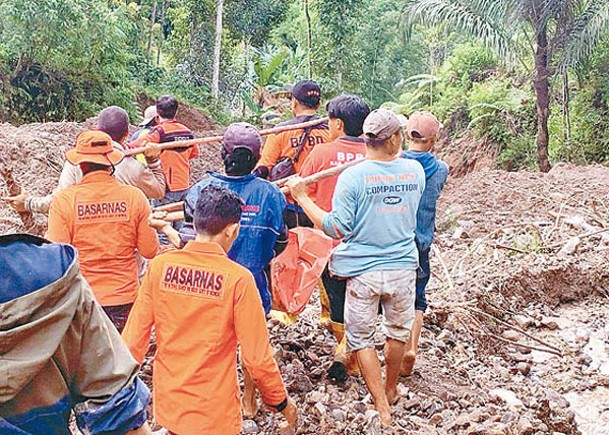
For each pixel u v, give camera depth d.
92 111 22.55
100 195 4.59
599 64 23.58
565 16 20.12
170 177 7.92
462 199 14.43
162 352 3.51
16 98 21.22
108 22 22.41
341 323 5.24
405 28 23.19
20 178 12.16
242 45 39.34
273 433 4.62
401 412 5.02
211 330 3.42
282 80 33.56
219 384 3.44
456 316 7.72
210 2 34.09
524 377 6.90
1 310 1.93
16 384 1.94
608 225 11.24
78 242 4.57
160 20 38.66
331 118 5.05
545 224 11.41
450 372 6.23
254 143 4.36
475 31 21.42
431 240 5.40
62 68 21.73
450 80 30.28
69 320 2.05
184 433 3.41
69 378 2.13
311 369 5.55
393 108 30.78
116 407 2.18
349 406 4.90
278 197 4.45
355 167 4.48
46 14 20.03
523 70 27.00
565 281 9.28
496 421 5.09
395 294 4.64
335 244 5.07
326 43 31.77
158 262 3.51
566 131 23.89
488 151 26.25
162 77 31.45
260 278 4.48
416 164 4.65
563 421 5.75
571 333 8.22
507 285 8.87
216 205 3.48
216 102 31.42
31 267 2.03
